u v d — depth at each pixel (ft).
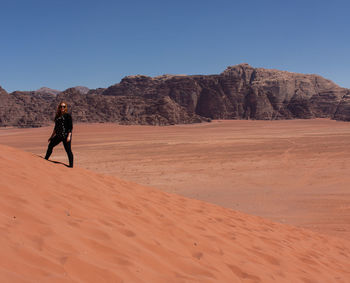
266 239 21.36
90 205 15.96
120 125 508.12
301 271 16.28
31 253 8.84
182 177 81.97
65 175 21.13
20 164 19.48
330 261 20.84
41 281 7.62
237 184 72.18
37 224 11.05
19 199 12.92
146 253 11.66
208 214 24.82
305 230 31.07
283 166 95.14
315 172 83.76
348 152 119.03
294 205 50.47
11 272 7.49
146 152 138.10
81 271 8.84
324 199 53.21
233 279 12.16
